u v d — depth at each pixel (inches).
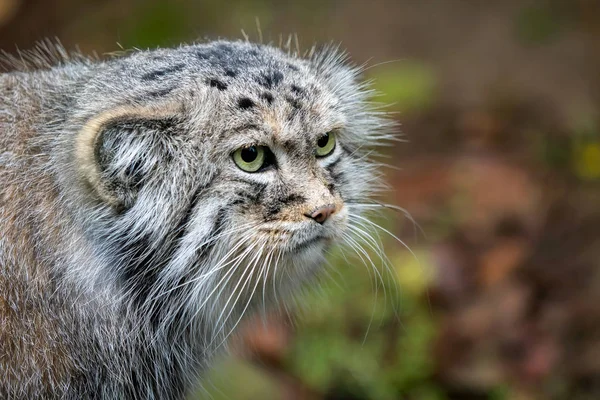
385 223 314.3
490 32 422.9
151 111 171.8
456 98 398.6
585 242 317.7
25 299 174.2
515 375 278.2
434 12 434.3
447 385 274.7
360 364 270.1
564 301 297.7
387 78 394.3
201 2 424.2
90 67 197.6
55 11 418.9
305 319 272.2
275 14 428.5
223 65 180.9
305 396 264.5
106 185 172.2
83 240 175.8
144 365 188.9
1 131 179.0
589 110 376.5
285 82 179.3
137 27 410.3
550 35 415.8
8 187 174.9
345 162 199.9
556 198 342.0
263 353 274.7
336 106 188.2
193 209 176.6
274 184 177.5
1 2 414.6
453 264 309.6
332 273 277.9
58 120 180.5
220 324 199.8
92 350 180.2
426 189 350.6
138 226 177.0
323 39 412.5
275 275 192.5
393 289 291.6
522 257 315.0
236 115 173.0
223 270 185.6
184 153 173.9
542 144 368.2
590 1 423.5
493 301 298.2
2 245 173.2
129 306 183.6
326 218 182.1
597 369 271.4
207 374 214.4
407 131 384.8
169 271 181.3
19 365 175.8
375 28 425.4
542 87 395.9
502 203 339.3
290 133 175.8
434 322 289.7
